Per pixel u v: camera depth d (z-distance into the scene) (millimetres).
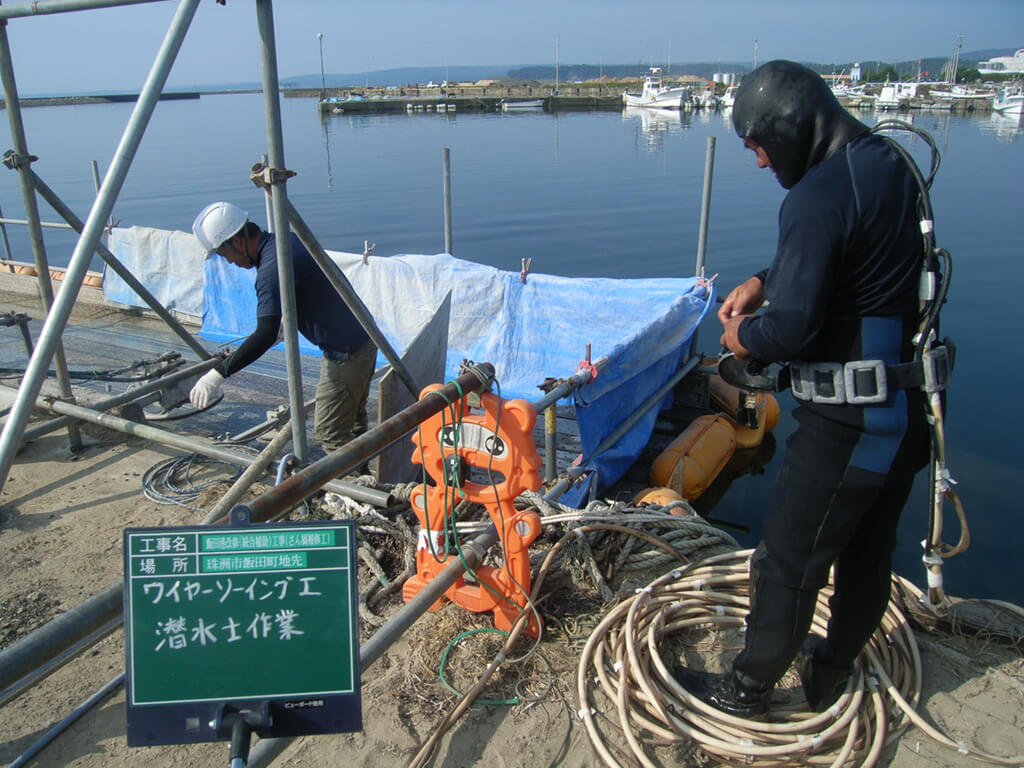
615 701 2609
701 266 8039
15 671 1579
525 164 38281
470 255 19562
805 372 2113
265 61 3156
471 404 2928
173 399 5391
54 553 3756
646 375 7074
